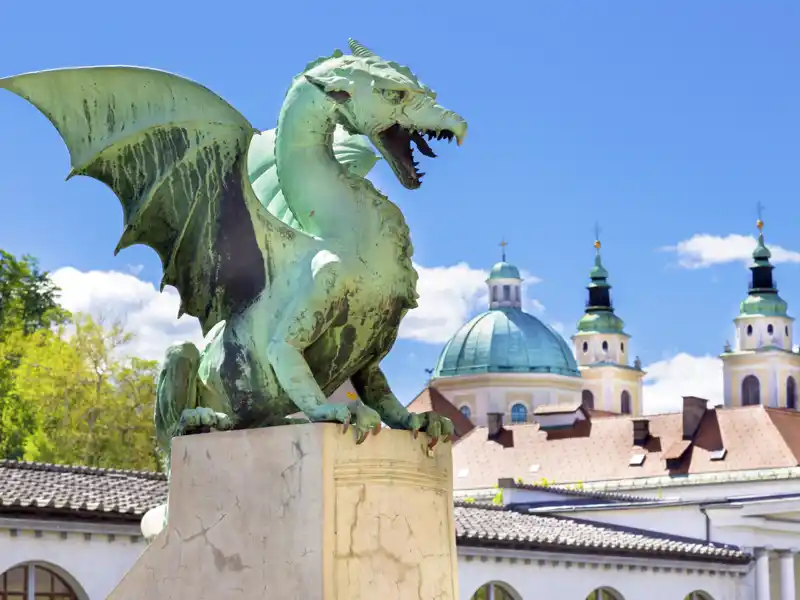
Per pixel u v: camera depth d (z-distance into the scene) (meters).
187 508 7.23
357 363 7.42
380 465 7.09
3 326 55.88
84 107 7.44
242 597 7.02
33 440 49.12
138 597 7.27
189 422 7.28
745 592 41.41
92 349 51.53
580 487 79.12
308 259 7.22
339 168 7.39
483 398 118.56
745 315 149.62
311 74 7.35
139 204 7.48
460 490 82.62
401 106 7.23
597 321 153.62
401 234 7.36
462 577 33.12
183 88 7.45
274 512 7.00
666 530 43.03
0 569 23.50
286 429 7.01
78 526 24.31
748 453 78.19
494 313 123.75
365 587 6.97
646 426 82.50
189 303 7.55
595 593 36.75
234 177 7.38
